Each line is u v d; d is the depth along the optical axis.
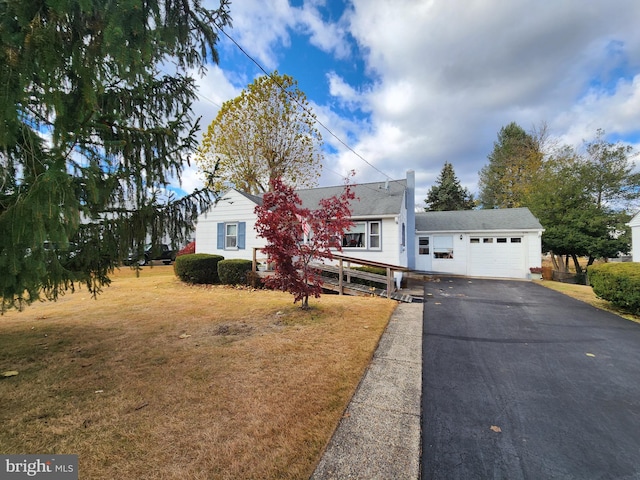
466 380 3.22
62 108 2.15
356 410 2.58
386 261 10.94
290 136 17.91
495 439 2.23
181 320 5.41
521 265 13.68
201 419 2.35
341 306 6.57
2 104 1.83
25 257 2.25
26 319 5.49
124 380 3.02
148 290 9.12
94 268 3.49
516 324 5.52
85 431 2.19
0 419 2.33
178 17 2.97
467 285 11.19
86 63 2.15
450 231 14.84
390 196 12.34
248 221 12.45
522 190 25.72
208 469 1.83
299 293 5.89
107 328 4.90
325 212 5.93
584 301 7.71
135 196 3.51
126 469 1.82
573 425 2.43
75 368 3.31
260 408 2.53
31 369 3.28
